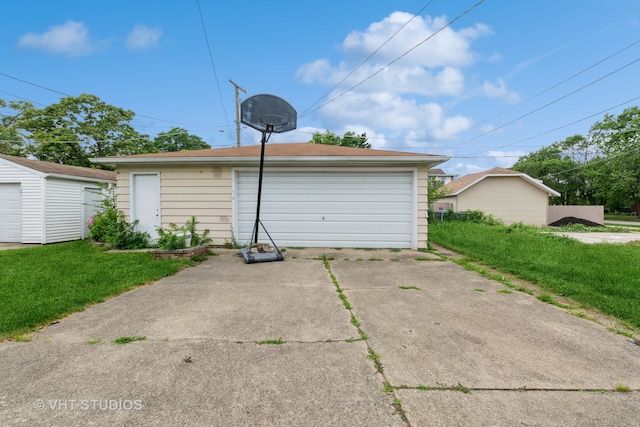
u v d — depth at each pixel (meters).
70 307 3.25
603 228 17.55
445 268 5.54
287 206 7.72
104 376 2.03
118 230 7.28
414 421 1.63
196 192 7.68
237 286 4.29
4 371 2.07
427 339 2.64
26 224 8.98
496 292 4.10
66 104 20.89
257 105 6.20
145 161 7.41
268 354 2.34
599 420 1.66
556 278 4.67
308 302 3.61
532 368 2.18
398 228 7.64
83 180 10.25
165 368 2.13
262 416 1.66
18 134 22.48
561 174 34.22
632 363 2.28
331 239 7.70
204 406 1.74
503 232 11.53
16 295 3.59
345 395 1.85
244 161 7.42
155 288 4.16
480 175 20.23
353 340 2.60
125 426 1.57
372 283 4.50
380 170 7.61
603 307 3.41
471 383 1.99
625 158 27.41
